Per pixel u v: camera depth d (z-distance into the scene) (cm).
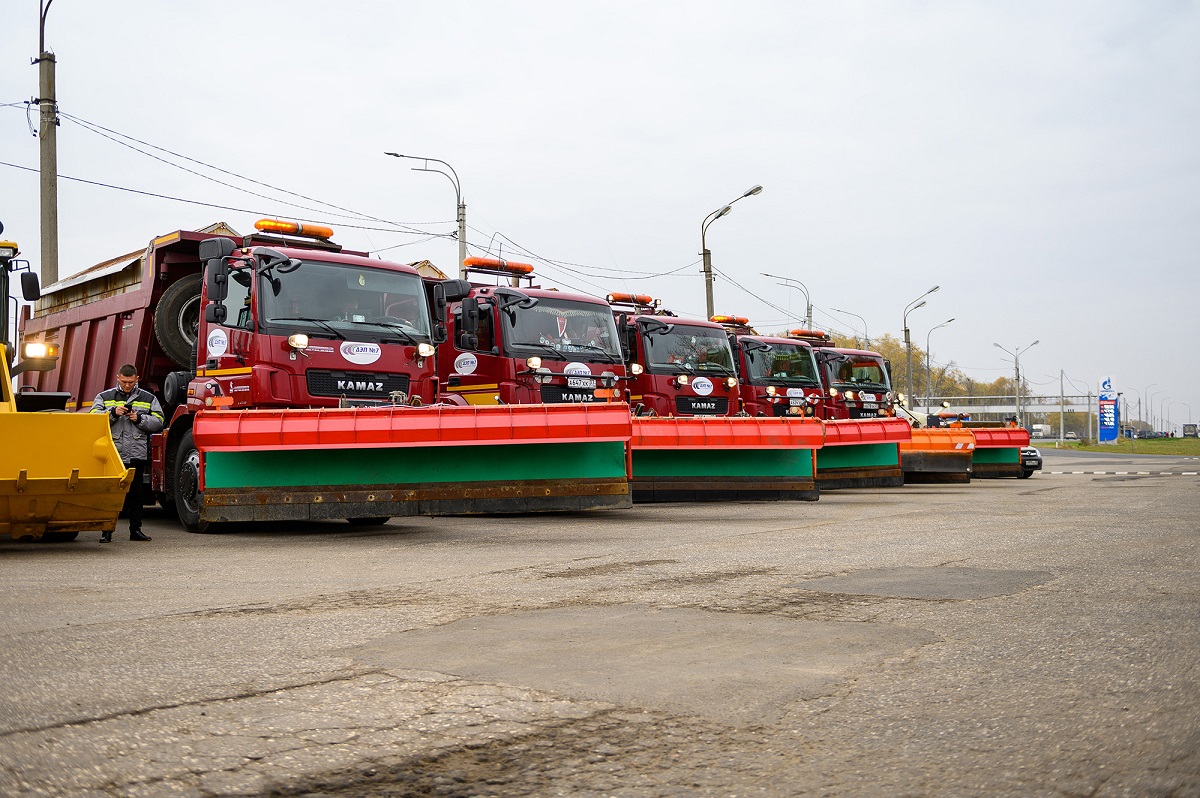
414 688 455
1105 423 8269
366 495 1141
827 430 1906
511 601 688
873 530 1187
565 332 1697
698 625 595
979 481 2609
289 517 1117
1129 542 1037
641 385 2028
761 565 868
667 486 1559
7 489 964
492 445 1186
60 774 347
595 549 1007
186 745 378
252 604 684
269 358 1200
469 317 1563
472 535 1173
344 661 509
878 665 495
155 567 883
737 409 2123
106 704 432
